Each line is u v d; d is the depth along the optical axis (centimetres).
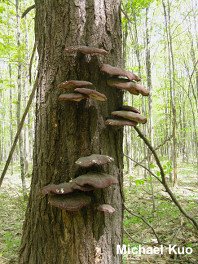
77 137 186
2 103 2411
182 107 2136
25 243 202
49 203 179
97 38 191
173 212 510
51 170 187
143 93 211
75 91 174
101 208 171
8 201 727
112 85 191
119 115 189
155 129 2734
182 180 1168
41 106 197
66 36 189
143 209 598
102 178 170
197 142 1160
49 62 195
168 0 948
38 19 219
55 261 178
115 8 207
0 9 838
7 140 3103
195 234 416
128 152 1200
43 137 193
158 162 247
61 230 179
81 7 190
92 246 178
